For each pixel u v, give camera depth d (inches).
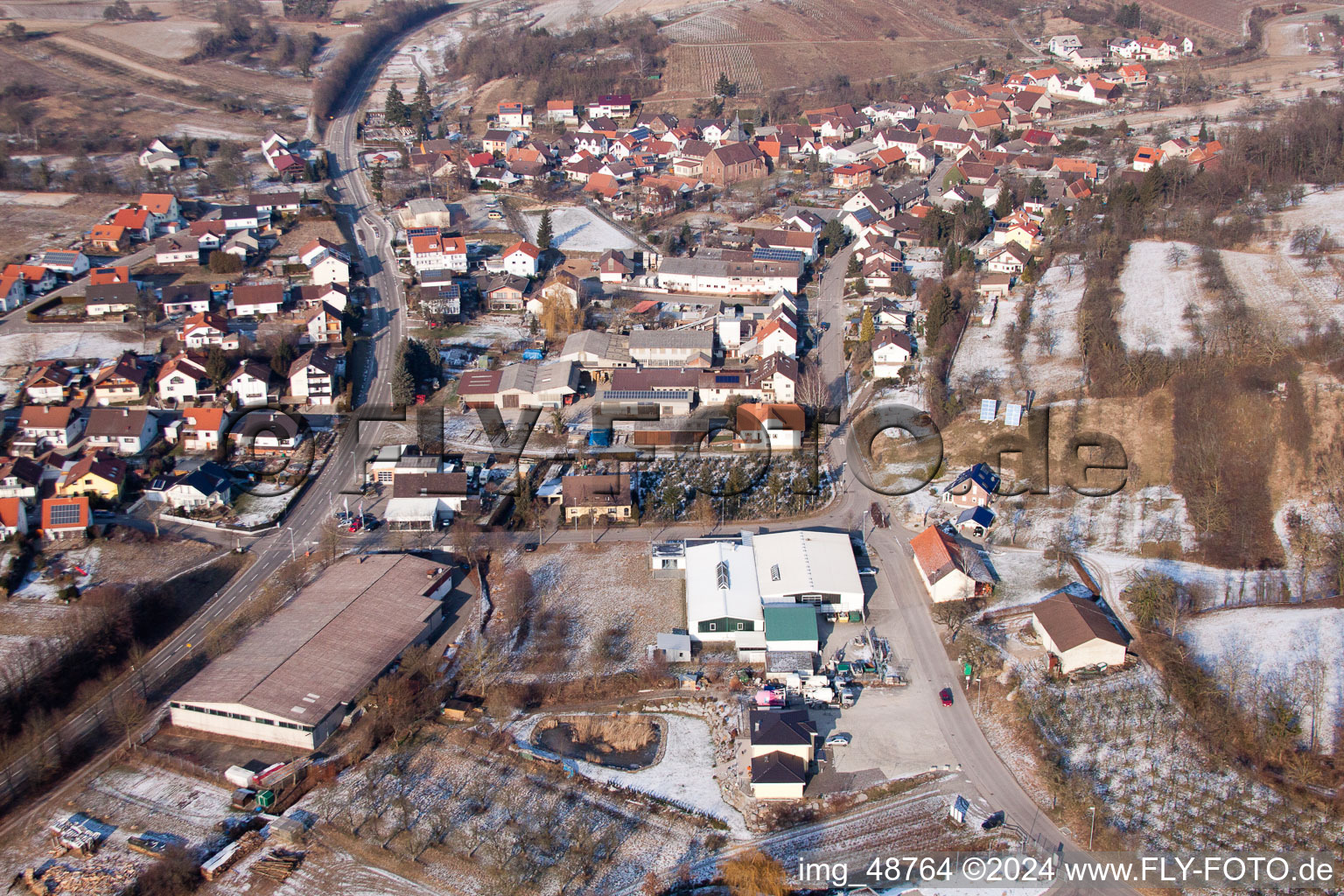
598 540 3693.4
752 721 2817.4
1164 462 3801.7
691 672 3085.6
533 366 4793.3
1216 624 3053.6
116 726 2901.1
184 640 3218.5
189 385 4466.0
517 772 2728.8
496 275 5846.5
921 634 3206.2
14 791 2667.3
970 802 2591.0
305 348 4980.3
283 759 2770.7
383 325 5364.2
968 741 2795.3
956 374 4542.3
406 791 2664.9
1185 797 2551.7
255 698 2837.1
